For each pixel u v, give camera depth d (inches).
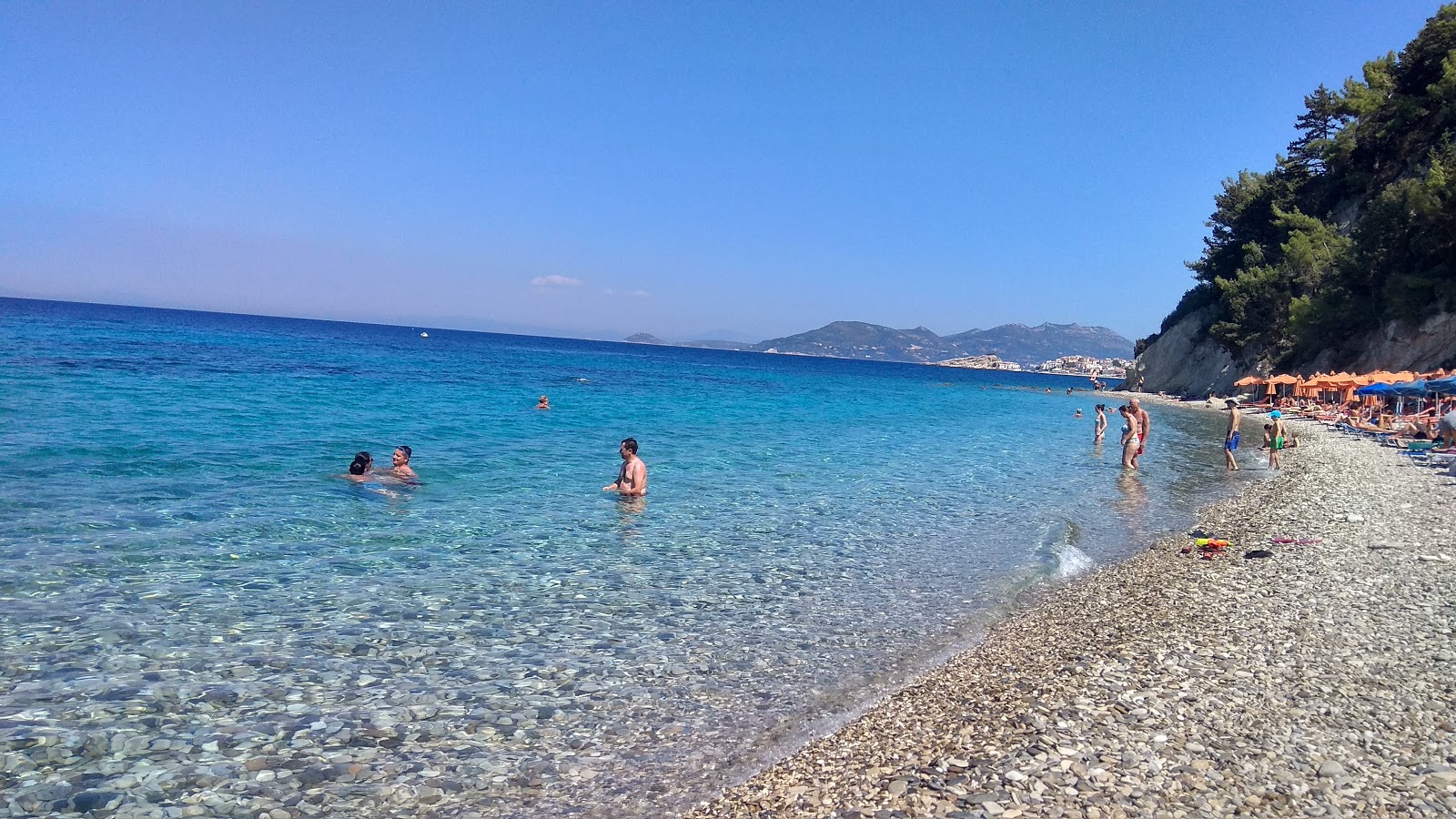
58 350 1784.0
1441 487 678.5
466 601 328.5
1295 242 2549.2
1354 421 1444.4
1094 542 488.7
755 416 1353.3
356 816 176.6
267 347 2832.2
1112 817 165.2
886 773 192.5
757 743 218.7
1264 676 245.8
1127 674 250.1
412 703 233.6
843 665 278.2
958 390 3277.6
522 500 537.0
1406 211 1877.5
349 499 507.5
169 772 189.2
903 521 534.6
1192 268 3681.1
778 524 507.8
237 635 274.7
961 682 256.4
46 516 410.9
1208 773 183.6
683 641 297.4
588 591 351.6
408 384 1588.3
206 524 420.2
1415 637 283.0
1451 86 2119.8
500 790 191.2
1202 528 526.6
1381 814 165.6
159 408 898.1
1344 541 458.9
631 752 212.4
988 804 171.2
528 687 249.9
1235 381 2800.2
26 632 262.4
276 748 203.5
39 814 169.0
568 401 1427.2
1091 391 4005.9
